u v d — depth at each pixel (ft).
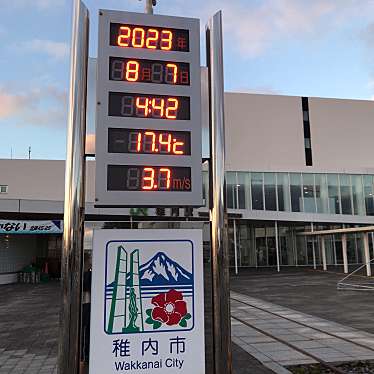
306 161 130.62
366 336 27.78
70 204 14.57
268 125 128.67
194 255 15.60
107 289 14.76
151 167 15.43
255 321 34.01
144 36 16.17
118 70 15.75
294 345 25.35
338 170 110.52
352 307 41.63
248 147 126.00
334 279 75.15
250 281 74.02
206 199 27.73
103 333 14.49
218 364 15.10
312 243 111.65
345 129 134.82
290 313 38.19
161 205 15.31
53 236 93.45
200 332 15.21
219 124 16.33
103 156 15.08
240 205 103.14
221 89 16.62
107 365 14.37
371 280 71.72
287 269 103.40
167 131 15.83
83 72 15.37
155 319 14.93
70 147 14.85
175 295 15.23
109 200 14.93
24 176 110.01
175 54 16.34
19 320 36.83
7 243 77.77
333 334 28.53
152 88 15.90
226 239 15.83
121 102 15.60
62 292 14.30
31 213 73.41
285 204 105.70
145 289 15.02
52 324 34.76
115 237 15.06
